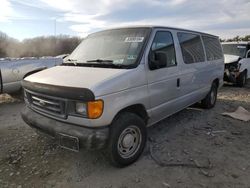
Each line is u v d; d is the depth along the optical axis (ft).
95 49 14.24
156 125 17.58
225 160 12.57
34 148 13.99
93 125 10.23
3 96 27.63
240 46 38.17
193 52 17.42
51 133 11.18
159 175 11.25
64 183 10.78
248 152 13.50
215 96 22.68
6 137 15.67
